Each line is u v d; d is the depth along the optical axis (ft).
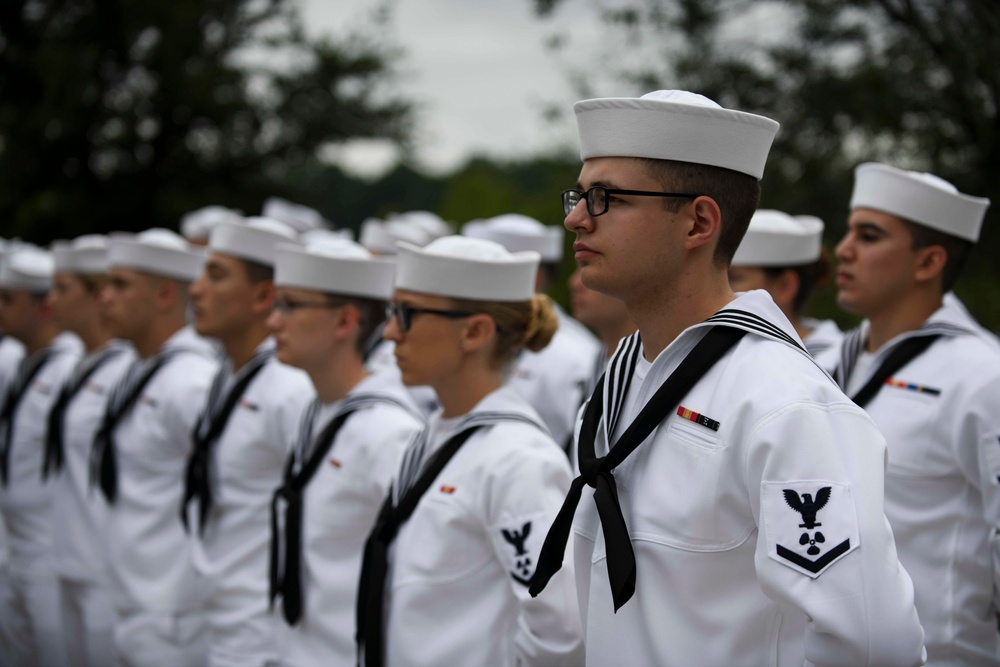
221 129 66.74
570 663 10.17
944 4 24.62
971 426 11.05
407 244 11.66
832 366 12.82
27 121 63.00
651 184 7.52
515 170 69.10
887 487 11.42
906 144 25.93
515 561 10.51
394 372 14.35
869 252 12.13
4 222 64.75
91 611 19.72
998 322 27.96
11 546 23.15
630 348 8.30
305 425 14.35
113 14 63.16
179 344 18.93
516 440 11.03
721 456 7.20
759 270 14.74
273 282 16.85
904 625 6.62
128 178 66.39
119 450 18.51
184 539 17.87
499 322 11.59
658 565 7.43
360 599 11.46
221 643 15.43
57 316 22.34
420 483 11.46
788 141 27.81
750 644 7.22
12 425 23.47
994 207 24.50
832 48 27.89
